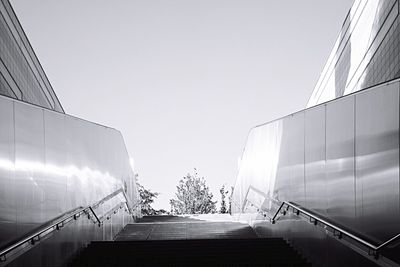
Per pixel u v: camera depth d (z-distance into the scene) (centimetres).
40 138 852
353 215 750
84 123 1130
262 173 1343
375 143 688
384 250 589
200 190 3616
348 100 782
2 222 686
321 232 819
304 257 903
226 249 897
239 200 1761
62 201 937
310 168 943
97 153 1230
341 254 724
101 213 1192
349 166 770
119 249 912
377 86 689
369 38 1348
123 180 1574
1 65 1307
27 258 682
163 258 833
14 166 740
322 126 890
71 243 909
